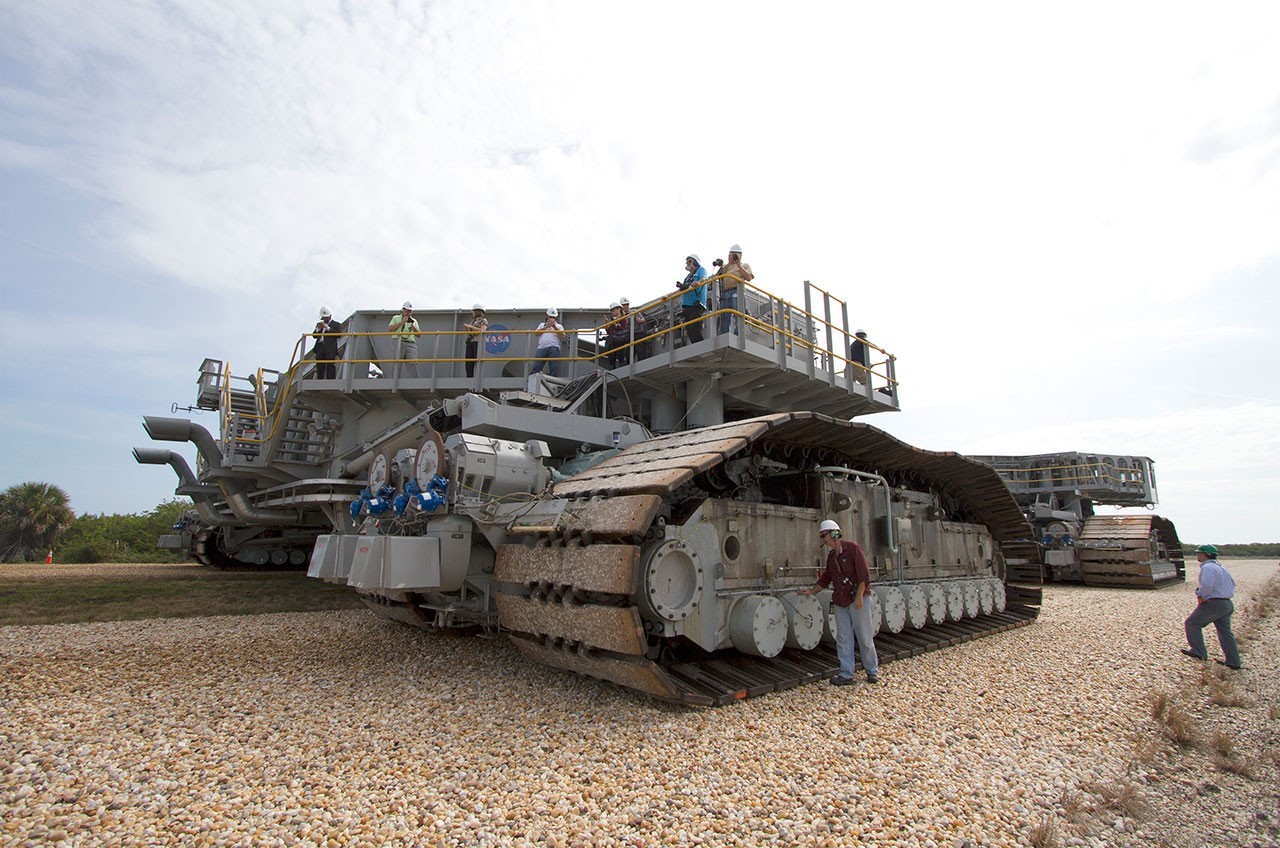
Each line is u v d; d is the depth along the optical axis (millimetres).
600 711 5438
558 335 11914
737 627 6332
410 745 4699
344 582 8141
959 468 10227
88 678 6570
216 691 6094
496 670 6875
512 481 7117
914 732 5172
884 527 8844
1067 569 20844
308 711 5500
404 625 9703
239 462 15453
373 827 3443
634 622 5098
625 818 3584
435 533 6926
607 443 8750
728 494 7527
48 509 39375
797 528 7492
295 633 9180
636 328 11461
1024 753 4801
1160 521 21922
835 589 6770
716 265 10578
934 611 8992
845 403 12406
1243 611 13789
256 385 15578
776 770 4285
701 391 10391
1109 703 6227
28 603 11812
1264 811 4059
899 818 3660
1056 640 9594
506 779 4098
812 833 3479
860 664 7355
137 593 13336
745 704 5742
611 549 5320
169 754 4480
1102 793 4137
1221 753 5062
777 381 10867
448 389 12234
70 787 3938
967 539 11055
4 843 3213
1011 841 3477
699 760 4410
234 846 3236
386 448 8523
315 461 14961
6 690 6078
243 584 15492
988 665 7703
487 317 13922
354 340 13258
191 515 23953
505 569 6492
